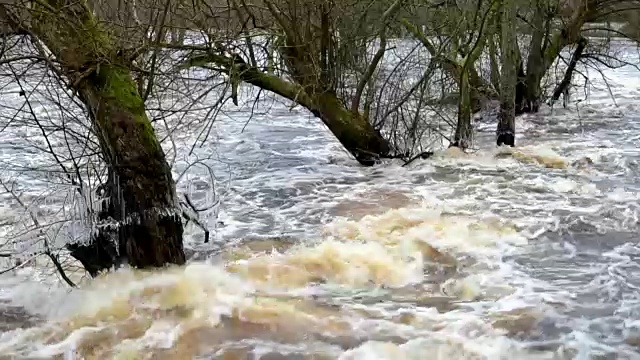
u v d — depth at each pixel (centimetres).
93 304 698
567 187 1166
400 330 659
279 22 1129
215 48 979
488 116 1945
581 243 896
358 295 743
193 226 924
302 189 1191
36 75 732
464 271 805
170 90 1009
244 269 789
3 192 1082
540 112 2122
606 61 2739
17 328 659
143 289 714
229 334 650
